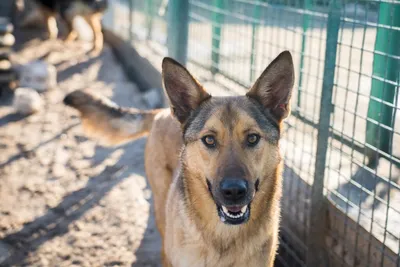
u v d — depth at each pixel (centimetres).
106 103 154
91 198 175
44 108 263
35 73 290
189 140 112
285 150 160
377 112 148
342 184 141
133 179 187
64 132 231
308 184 141
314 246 136
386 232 118
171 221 118
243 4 213
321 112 129
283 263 146
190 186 112
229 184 102
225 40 236
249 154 108
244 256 112
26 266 143
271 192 112
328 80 126
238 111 109
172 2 216
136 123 150
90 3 370
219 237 111
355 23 126
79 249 150
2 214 165
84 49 390
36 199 174
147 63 289
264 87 114
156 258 147
